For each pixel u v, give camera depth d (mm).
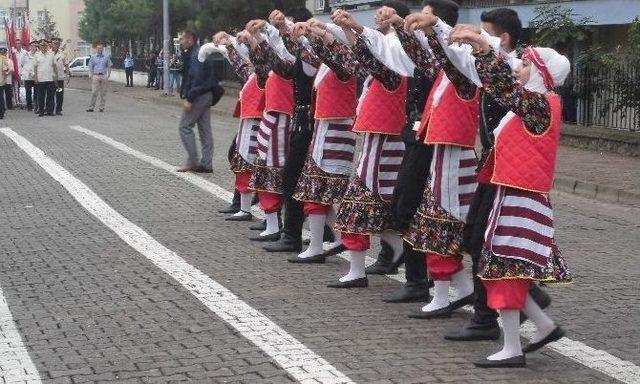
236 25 37562
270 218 10945
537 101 6254
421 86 7824
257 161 10820
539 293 6672
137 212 12859
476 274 6988
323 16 37625
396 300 8352
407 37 7508
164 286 8867
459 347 7082
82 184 15328
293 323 7676
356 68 8594
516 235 6375
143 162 18156
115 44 64812
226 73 44406
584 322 7840
